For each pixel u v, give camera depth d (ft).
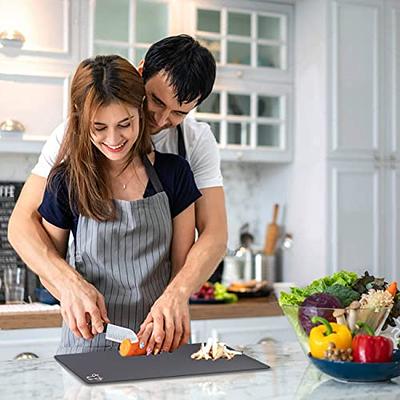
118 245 7.41
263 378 6.15
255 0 14.10
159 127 7.55
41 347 11.40
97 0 12.85
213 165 8.25
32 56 12.41
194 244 7.59
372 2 14.06
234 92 13.93
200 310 12.25
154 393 5.65
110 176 7.35
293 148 14.47
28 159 13.61
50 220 7.39
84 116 6.60
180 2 13.46
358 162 13.88
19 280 12.51
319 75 13.79
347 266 13.76
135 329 7.50
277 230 14.69
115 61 6.67
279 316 12.76
